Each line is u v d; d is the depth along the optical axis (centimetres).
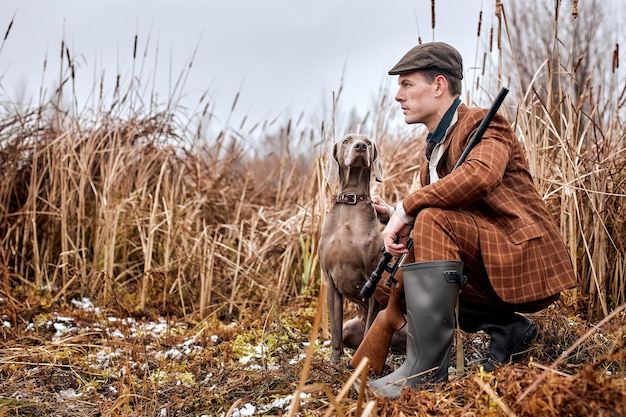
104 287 463
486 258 257
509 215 265
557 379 198
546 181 387
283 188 615
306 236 503
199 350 367
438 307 251
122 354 361
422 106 287
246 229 559
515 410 200
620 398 188
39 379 323
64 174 495
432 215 258
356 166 344
